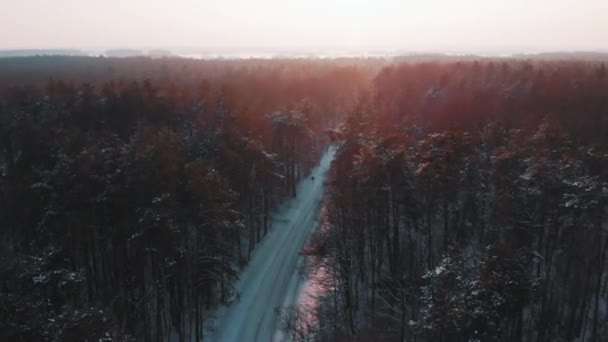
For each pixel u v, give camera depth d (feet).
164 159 135.64
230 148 172.86
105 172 137.18
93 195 130.31
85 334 89.25
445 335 92.12
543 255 136.77
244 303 151.64
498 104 205.87
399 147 142.72
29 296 98.94
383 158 136.46
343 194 141.18
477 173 146.51
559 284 130.31
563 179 123.95
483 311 89.61
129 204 126.93
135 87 230.89
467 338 90.63
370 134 174.29
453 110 207.92
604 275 138.00
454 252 132.77
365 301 144.05
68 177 136.15
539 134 151.43
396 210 141.59
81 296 125.49
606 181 133.28
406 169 136.67
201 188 124.67
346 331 133.18
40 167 168.96
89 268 133.39
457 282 96.17
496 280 93.50
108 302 133.08
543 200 124.47
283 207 217.15
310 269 164.76
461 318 89.35
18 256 117.91
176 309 136.36
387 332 128.98
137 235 116.47
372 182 134.51
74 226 130.82
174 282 131.95
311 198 229.66
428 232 136.98
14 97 250.37
